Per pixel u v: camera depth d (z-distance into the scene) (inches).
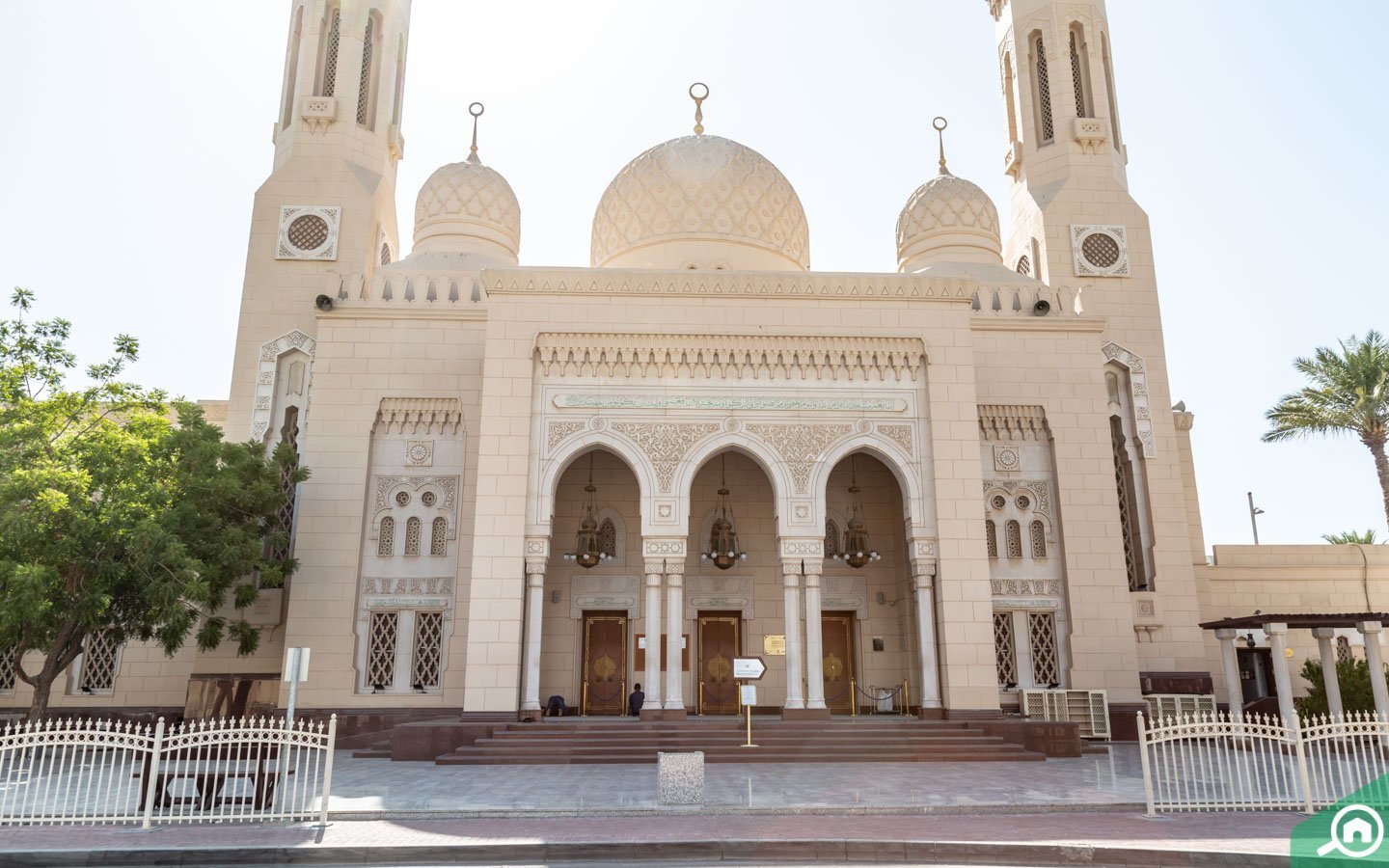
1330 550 1214.3
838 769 682.2
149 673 986.7
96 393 838.5
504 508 829.2
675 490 848.9
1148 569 1049.5
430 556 943.7
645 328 883.4
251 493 871.1
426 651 928.3
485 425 850.1
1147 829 449.4
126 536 758.5
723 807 501.4
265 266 1080.8
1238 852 391.9
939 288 911.7
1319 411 1181.7
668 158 1147.3
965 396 887.7
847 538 975.0
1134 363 1120.2
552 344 876.6
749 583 1002.7
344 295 1026.1
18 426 764.6
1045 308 1060.5
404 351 989.2
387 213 1195.9
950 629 827.4
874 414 881.5
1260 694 1165.7
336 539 932.0
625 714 968.9
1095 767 700.7
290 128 1148.5
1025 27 1277.1
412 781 615.5
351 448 958.4
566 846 410.9
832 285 903.7
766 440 868.0
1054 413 1030.4
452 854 409.4
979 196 1192.8
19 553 716.7
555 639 975.0
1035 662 972.6
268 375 1044.5
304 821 477.1
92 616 764.6
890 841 411.8
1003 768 693.3
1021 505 1009.5
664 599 976.9
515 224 1181.1
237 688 927.7
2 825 465.7
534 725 761.6
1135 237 1168.2
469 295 1021.2
